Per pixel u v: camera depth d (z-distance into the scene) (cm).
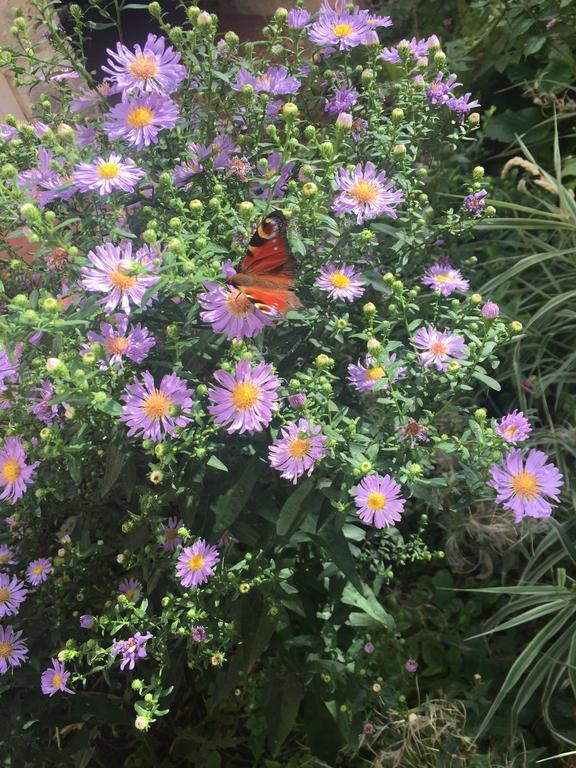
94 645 33
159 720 45
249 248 29
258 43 39
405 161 37
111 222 35
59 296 37
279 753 43
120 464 31
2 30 52
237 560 37
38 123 40
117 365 31
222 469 31
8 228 35
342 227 35
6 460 34
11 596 35
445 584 48
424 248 41
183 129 38
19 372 34
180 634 33
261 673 41
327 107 40
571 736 39
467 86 69
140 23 77
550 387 52
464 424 47
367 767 42
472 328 33
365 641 42
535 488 31
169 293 33
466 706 42
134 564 35
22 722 37
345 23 40
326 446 30
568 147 65
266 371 31
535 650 39
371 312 32
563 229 53
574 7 59
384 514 31
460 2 72
